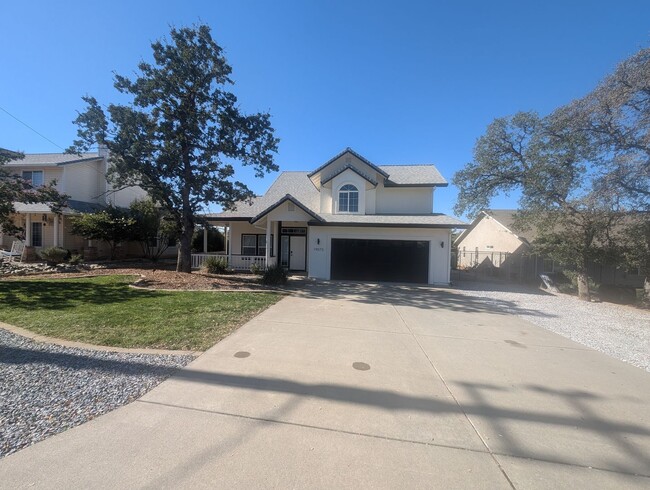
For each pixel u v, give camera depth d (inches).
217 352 203.5
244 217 696.4
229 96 527.8
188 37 503.2
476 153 715.4
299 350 212.1
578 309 418.6
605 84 476.1
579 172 542.0
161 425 124.6
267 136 552.7
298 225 759.1
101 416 129.9
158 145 510.0
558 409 145.2
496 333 269.3
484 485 97.9
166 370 175.0
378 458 108.9
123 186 540.4
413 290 506.3
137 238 777.6
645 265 491.8
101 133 486.9
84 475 97.3
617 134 486.3
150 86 484.1
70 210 748.0
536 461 109.8
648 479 102.4
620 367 199.5
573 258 536.1
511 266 797.2
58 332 233.3
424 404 146.4
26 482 94.0
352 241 610.9
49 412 131.6
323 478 98.8
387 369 185.2
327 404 143.9
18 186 487.5
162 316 281.6
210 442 114.9
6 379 159.5
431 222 592.7
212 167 529.3
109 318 271.1
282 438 118.4
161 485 94.0
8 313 282.4
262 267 637.3
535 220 587.8
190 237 560.1
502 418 136.4
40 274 538.6
